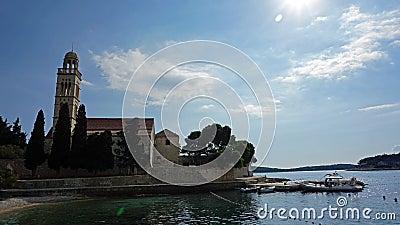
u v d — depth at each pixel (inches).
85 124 2384.4
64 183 2010.3
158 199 1845.5
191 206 1534.2
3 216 1267.2
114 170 2501.2
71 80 2787.9
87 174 2365.9
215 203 1644.9
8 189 1863.9
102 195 1974.7
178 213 1318.9
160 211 1376.7
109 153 2367.1
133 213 1326.3
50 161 2249.0
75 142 2300.7
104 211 1385.3
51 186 1977.1
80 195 1923.0
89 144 2310.5
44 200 1732.3
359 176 5246.1
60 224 1099.3
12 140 2837.1
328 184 2429.9
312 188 2305.6
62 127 2305.6
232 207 1489.9
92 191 1966.0
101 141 2337.6
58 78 2778.1
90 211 1389.0
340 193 2193.7
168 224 1090.7
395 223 1106.1
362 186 2549.2
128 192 2030.0
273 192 2246.6
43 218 1217.4
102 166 2306.8
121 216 1253.1
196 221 1138.7
